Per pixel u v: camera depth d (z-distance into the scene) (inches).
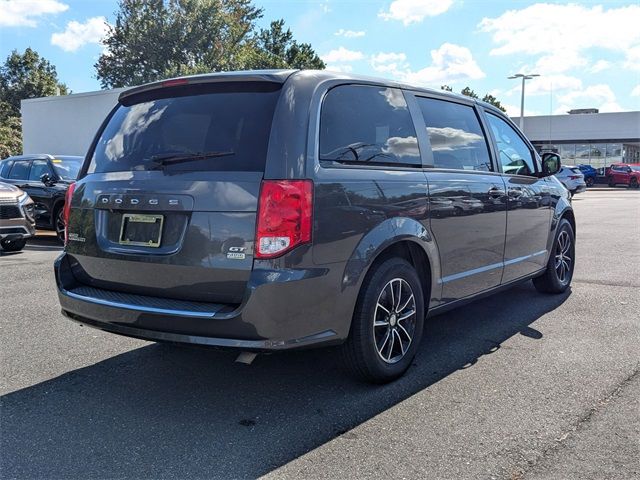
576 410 133.6
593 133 1747.0
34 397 145.7
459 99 187.0
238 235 122.0
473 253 177.0
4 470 110.7
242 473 109.0
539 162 231.5
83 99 821.2
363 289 139.0
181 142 136.6
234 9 1980.8
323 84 137.3
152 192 132.5
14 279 292.7
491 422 128.2
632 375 154.7
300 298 122.6
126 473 109.4
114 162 148.1
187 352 178.9
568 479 104.7
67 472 110.0
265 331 120.3
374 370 144.6
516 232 201.8
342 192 130.5
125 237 138.4
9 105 2711.6
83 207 148.9
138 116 150.3
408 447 117.6
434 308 164.9
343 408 137.1
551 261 237.1
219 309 122.6
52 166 461.7
